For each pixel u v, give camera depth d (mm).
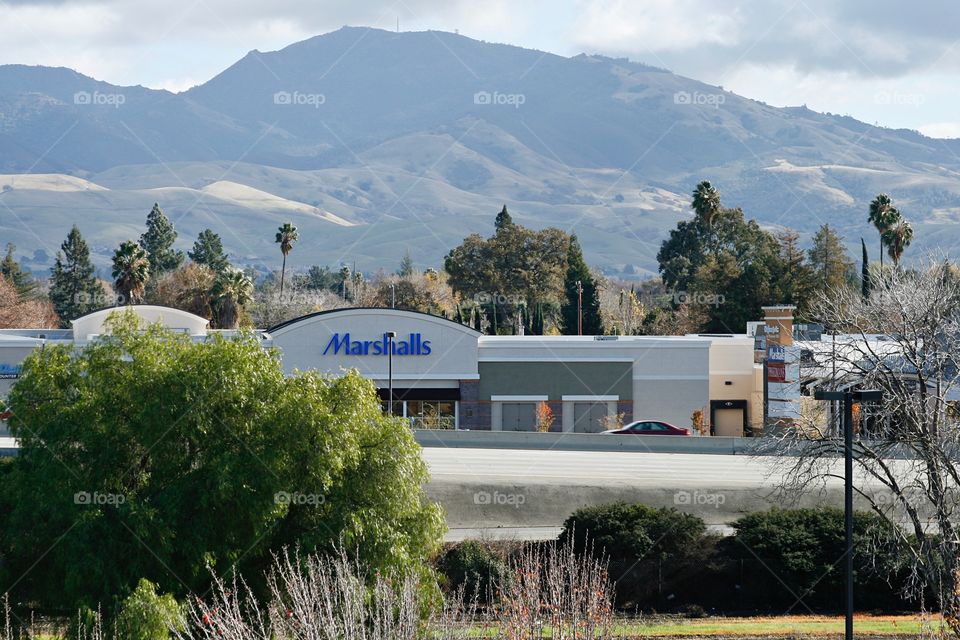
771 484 158000
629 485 157750
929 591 127312
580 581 67875
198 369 107688
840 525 134375
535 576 65375
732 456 186500
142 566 101062
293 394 109625
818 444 130375
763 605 131375
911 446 119812
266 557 105688
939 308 124875
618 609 128500
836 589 130500
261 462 104562
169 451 104688
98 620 81438
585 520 135250
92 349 111062
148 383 107062
